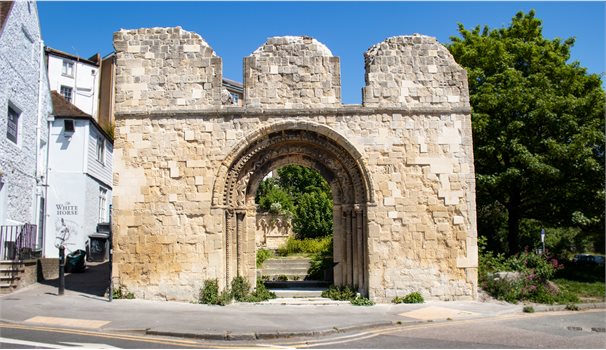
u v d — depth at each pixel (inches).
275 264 803.4
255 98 597.3
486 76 832.3
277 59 605.3
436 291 582.6
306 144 611.5
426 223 589.0
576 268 824.9
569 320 503.5
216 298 563.8
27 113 818.2
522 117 765.9
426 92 606.2
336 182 621.0
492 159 793.6
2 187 713.6
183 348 369.1
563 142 763.4
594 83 835.4
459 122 603.2
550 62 819.4
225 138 593.3
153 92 598.5
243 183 607.5
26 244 713.0
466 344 386.6
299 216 1088.8
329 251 832.9
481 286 624.7
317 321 468.1
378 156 594.6
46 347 352.2
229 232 592.1
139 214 583.8
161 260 578.6
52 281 700.7
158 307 532.4
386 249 584.4
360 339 407.5
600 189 745.6
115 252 579.8
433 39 618.5
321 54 607.5
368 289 580.7
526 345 385.4
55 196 922.7
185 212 583.8
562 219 821.9
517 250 828.0
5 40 716.7
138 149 590.9
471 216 591.5
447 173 595.2
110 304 541.0
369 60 616.7
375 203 587.5
